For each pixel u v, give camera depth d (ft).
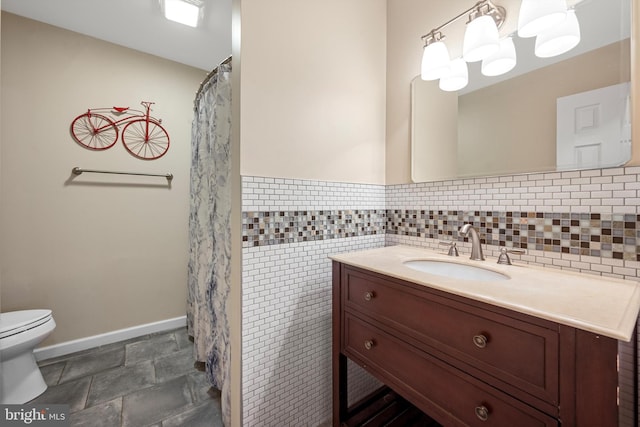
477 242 3.56
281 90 3.88
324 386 4.49
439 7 4.24
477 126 3.81
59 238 6.32
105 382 5.34
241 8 3.52
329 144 4.42
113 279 7.01
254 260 3.71
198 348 5.90
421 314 2.68
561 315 1.79
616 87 2.70
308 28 4.14
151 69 7.52
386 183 5.20
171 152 7.86
